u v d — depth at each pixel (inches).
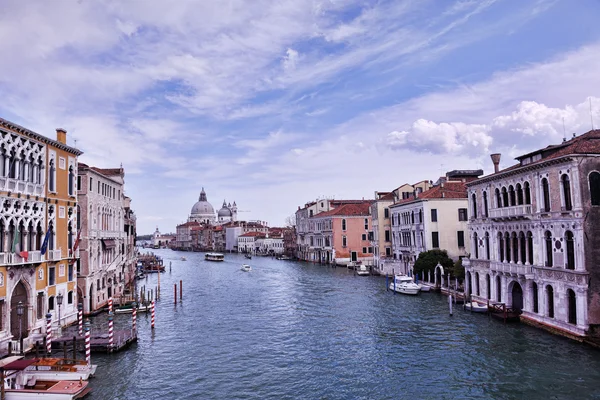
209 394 740.7
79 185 1339.8
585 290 872.9
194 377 820.0
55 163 1083.3
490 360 842.2
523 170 1066.7
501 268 1164.5
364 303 1528.1
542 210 1005.8
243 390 756.6
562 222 934.4
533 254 1039.6
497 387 722.8
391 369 834.8
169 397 729.0
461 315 1227.9
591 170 894.4
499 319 1123.9
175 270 3467.0
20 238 935.0
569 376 743.1
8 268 874.1
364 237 3115.2
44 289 1011.9
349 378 799.1
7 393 666.2
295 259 4111.7
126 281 2127.2
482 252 1300.4
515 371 780.0
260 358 932.0
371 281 2144.4
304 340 1069.1
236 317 1381.6
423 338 1026.7
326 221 3257.9
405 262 2043.6
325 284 2122.3
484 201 1285.7
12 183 895.1
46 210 1035.9
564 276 926.4
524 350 879.7
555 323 967.6
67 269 1136.2
